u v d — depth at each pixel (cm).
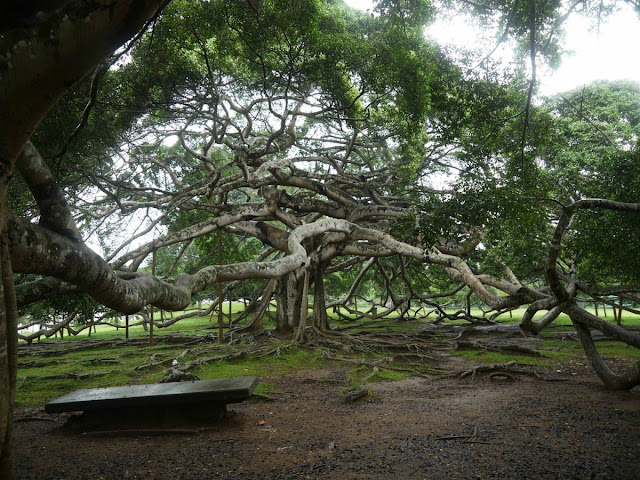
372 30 1521
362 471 509
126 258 1764
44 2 222
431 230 961
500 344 1639
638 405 782
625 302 3775
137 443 648
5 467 356
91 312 1716
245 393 692
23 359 1642
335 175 1970
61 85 325
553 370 1184
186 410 730
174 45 1277
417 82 1308
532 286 2792
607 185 1088
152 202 1778
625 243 1045
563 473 481
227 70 1611
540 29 1018
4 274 381
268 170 1714
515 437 618
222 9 1166
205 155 1608
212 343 1881
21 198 1101
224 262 2367
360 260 2638
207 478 504
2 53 304
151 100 1357
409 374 1226
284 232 2106
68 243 512
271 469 526
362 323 2761
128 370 1308
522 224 948
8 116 321
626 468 489
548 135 1206
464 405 838
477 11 1090
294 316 2123
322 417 776
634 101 1916
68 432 726
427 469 507
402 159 1975
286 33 1251
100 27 304
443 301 4206
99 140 1315
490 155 1077
